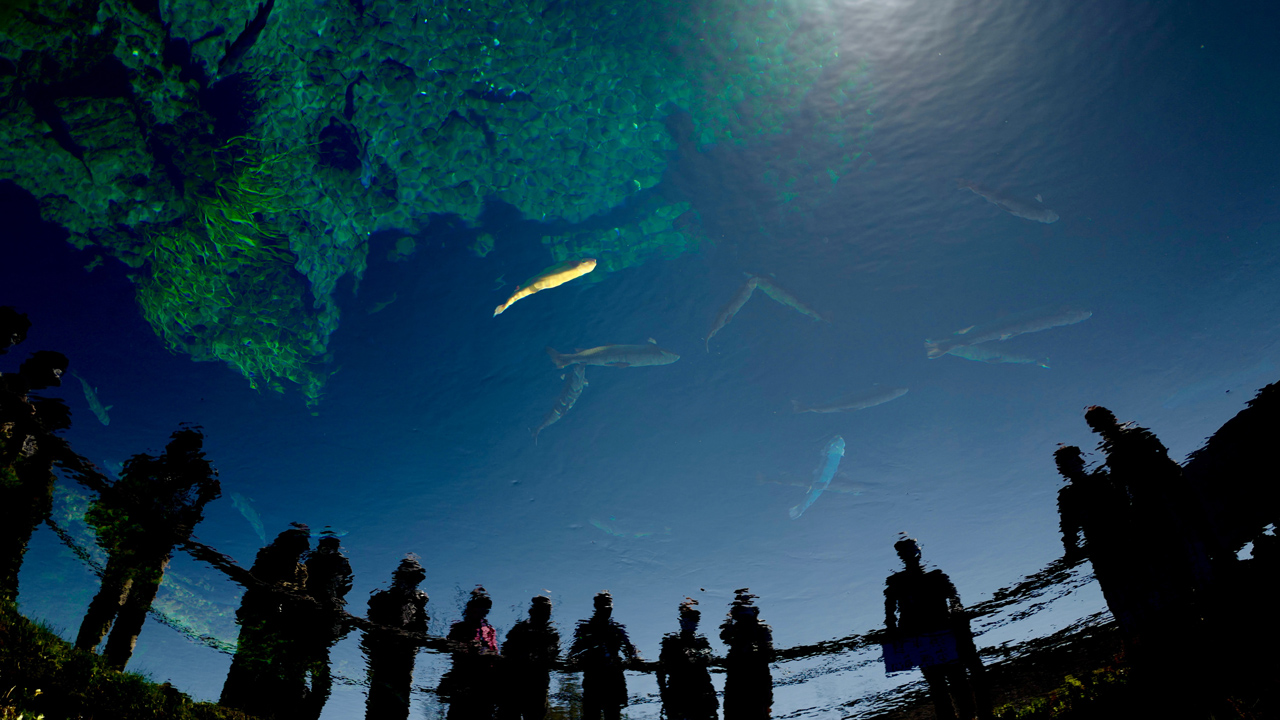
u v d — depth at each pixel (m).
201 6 13.66
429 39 15.50
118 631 3.95
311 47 15.00
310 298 15.73
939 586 4.76
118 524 3.93
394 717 4.70
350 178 16.17
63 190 13.74
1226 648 3.24
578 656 5.45
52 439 3.70
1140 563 3.70
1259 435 3.69
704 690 5.36
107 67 13.64
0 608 3.24
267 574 4.51
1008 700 5.15
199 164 14.86
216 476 4.57
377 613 5.06
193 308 14.64
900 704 5.59
